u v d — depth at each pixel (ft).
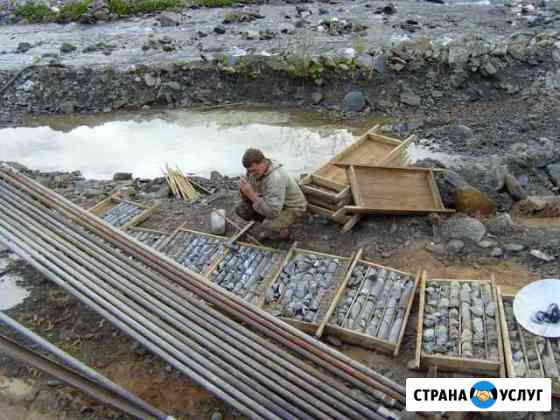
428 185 24.75
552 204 25.38
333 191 23.59
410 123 36.88
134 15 56.13
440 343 17.42
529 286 18.06
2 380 18.28
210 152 36.58
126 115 42.16
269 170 21.61
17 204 22.62
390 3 53.06
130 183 31.81
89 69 44.16
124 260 19.89
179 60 44.57
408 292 19.61
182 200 28.32
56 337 19.79
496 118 36.55
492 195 26.58
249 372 16.15
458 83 39.50
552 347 16.65
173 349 16.74
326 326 18.48
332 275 20.90
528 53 40.01
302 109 40.93
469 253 21.76
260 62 42.52
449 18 48.39
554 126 34.47
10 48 49.67
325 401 15.51
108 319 17.80
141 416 15.81
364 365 17.25
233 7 55.88
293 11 53.21
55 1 58.95
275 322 17.63
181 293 18.61
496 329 17.54
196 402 16.94
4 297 21.86
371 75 40.57
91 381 16.56
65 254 20.17
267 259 22.20
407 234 23.13
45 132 40.63
